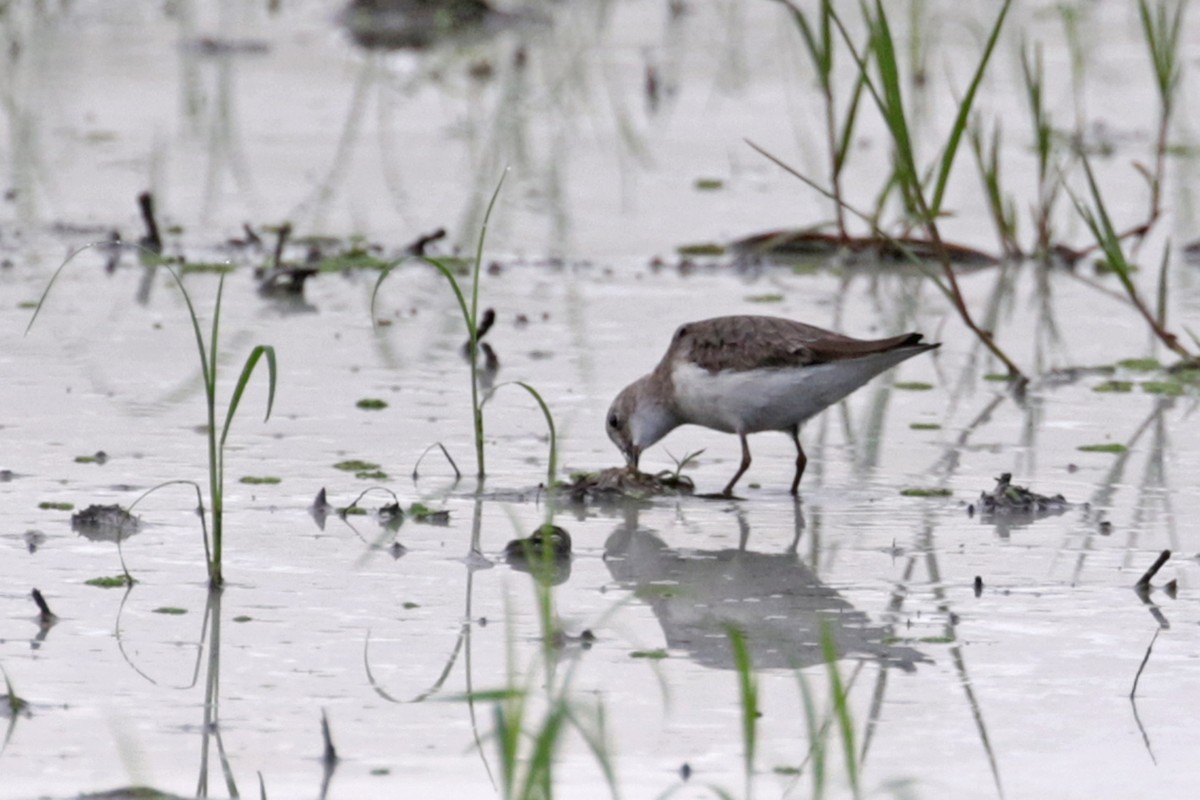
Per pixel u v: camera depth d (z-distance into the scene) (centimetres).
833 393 1329
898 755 898
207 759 880
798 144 2669
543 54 3278
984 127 2755
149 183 2356
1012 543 1231
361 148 2589
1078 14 3503
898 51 3159
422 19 3491
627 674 998
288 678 979
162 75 3027
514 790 839
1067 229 2247
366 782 859
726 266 2077
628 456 1401
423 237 2044
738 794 854
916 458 1437
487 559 1184
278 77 3042
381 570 1156
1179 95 2962
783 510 1309
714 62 3228
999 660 1023
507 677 985
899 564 1188
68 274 1950
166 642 1026
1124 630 1070
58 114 2727
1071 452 1447
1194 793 858
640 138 2698
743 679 848
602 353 1714
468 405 1545
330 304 1880
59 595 1095
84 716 926
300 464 1373
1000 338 1811
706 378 1345
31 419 1463
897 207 2319
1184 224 2253
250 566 1156
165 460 1370
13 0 3550
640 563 1187
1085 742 915
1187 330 1689
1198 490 1347
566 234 2200
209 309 1841
